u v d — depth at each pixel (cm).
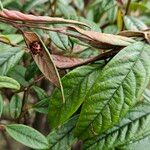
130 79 31
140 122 34
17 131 34
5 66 38
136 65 31
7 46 38
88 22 43
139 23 49
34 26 32
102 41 32
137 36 34
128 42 33
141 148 34
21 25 32
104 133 34
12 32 46
